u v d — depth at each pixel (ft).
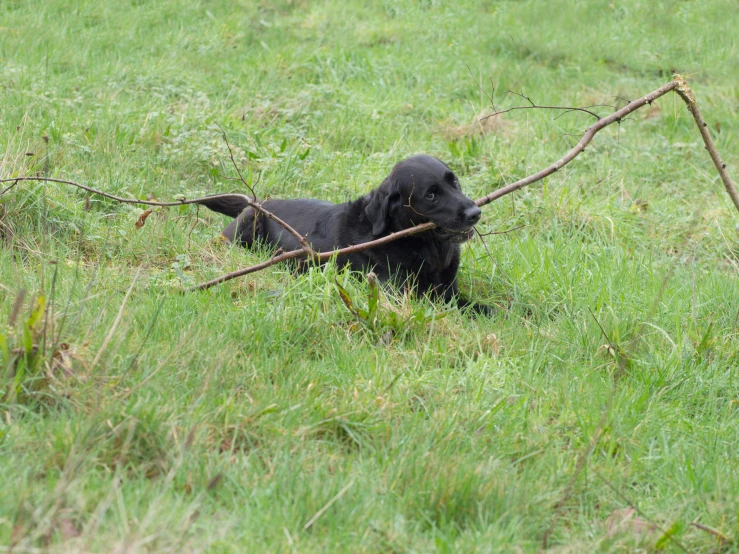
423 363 27.07
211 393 22.53
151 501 17.89
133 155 43.29
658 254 41.19
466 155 48.80
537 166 48.01
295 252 30.78
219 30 69.15
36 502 17.11
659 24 79.51
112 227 35.17
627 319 30.83
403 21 76.43
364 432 22.38
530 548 18.47
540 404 24.70
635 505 20.76
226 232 38.40
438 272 34.22
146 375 22.71
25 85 50.83
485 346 28.76
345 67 62.59
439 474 20.07
